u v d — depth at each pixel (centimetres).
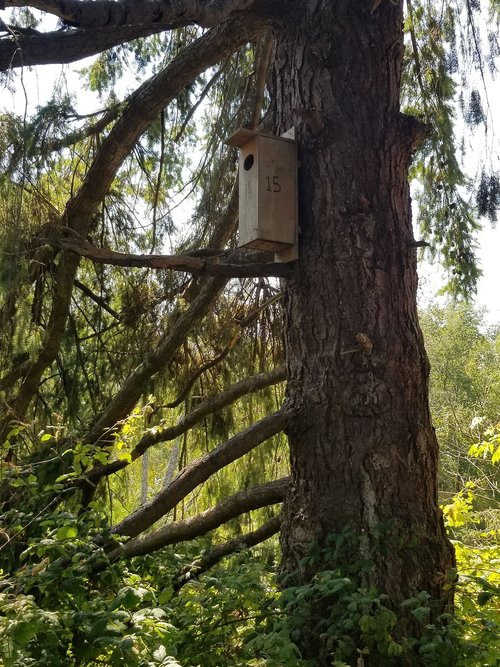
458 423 1100
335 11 311
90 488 468
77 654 225
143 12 261
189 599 296
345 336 287
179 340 469
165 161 529
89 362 540
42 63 326
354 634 247
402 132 307
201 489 573
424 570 266
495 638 246
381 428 278
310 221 301
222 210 491
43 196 440
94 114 442
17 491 386
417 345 295
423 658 243
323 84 307
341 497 276
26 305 431
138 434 454
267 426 340
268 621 268
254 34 367
